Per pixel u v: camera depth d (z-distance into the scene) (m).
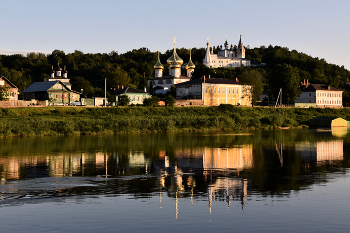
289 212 42.66
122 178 59.34
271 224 39.09
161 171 65.25
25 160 75.75
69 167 68.44
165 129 145.25
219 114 188.38
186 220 40.16
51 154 83.69
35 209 43.38
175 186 54.22
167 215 41.66
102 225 38.69
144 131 141.12
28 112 151.75
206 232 37.00
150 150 90.94
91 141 109.00
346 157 81.75
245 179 59.03
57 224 38.91
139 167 68.88
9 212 42.34
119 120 148.88
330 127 181.50
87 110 164.62
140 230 37.50
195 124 155.38
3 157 79.38
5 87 172.88
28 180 57.25
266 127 169.38
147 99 186.12
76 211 42.75
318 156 83.12
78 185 54.34
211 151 89.81
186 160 76.75
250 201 46.84
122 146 98.19
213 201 46.91
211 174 62.94
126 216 41.31
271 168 68.50
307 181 57.66
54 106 161.75
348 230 37.50
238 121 166.62
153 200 47.16
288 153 87.62
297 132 148.62
